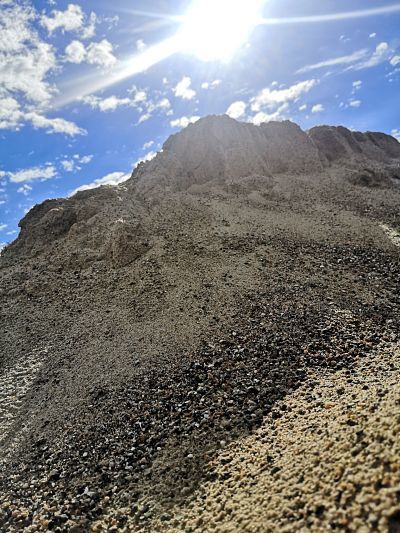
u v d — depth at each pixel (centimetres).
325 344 1991
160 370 2027
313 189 4934
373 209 4366
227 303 2552
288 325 2225
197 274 2948
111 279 3059
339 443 1049
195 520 1087
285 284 2725
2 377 2269
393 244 3416
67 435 1731
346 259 3117
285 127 6025
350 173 5456
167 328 2397
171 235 3509
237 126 5744
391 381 1368
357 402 1277
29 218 4362
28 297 3045
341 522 809
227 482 1198
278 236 3547
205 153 5347
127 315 2619
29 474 1566
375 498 810
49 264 3419
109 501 1332
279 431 1370
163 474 1377
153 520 1180
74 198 4403
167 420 1670
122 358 2202
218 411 1639
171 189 4669
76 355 2328
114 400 1880
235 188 4716
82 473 1501
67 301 2920
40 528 1296
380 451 918
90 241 3538
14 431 1848
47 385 2127
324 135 6475
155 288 2838
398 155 7744
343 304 2416
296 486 995
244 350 2056
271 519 935
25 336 2614
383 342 1933
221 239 3438
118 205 4044
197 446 1466
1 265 3734
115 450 1574
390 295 2517
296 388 1675
